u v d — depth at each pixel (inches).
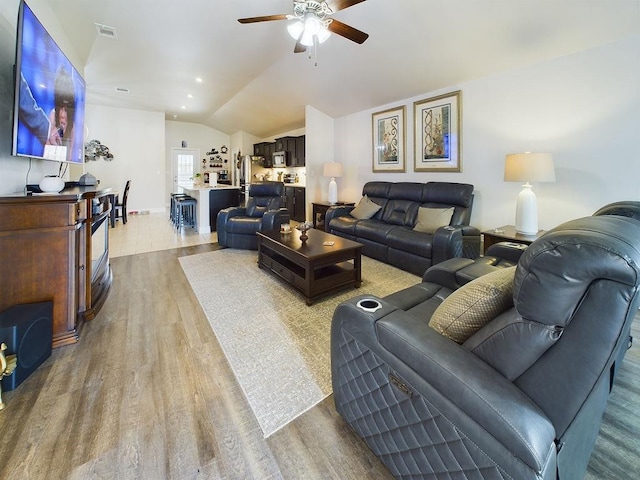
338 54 154.9
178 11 127.0
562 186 118.2
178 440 50.0
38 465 45.0
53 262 73.7
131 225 251.6
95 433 50.8
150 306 101.0
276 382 64.8
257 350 76.5
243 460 46.8
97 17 130.7
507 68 131.2
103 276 108.7
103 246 110.6
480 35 115.4
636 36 97.7
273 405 58.3
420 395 37.3
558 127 118.0
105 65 186.9
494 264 87.2
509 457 28.7
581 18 97.6
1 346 55.6
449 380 33.5
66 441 49.1
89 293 89.5
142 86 230.2
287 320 92.3
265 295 111.0
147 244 189.2
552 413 29.9
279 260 128.5
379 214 180.9
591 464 46.2
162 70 195.9
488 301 39.6
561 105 116.6
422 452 38.2
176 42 155.3
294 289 113.0
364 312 45.3
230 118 324.5
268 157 342.3
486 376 32.3
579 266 26.4
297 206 278.5
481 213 147.8
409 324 41.4
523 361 31.4
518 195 121.6
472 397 31.3
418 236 134.1
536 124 124.4
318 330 86.4
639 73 98.0
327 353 75.5
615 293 25.9
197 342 79.8
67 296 75.9
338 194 241.8
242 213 189.5
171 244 189.8
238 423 53.9
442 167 163.8
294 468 45.7
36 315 66.1
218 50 165.0
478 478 31.9
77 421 53.1
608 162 106.1
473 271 74.3
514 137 132.2
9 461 45.4
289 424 53.9
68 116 106.3
